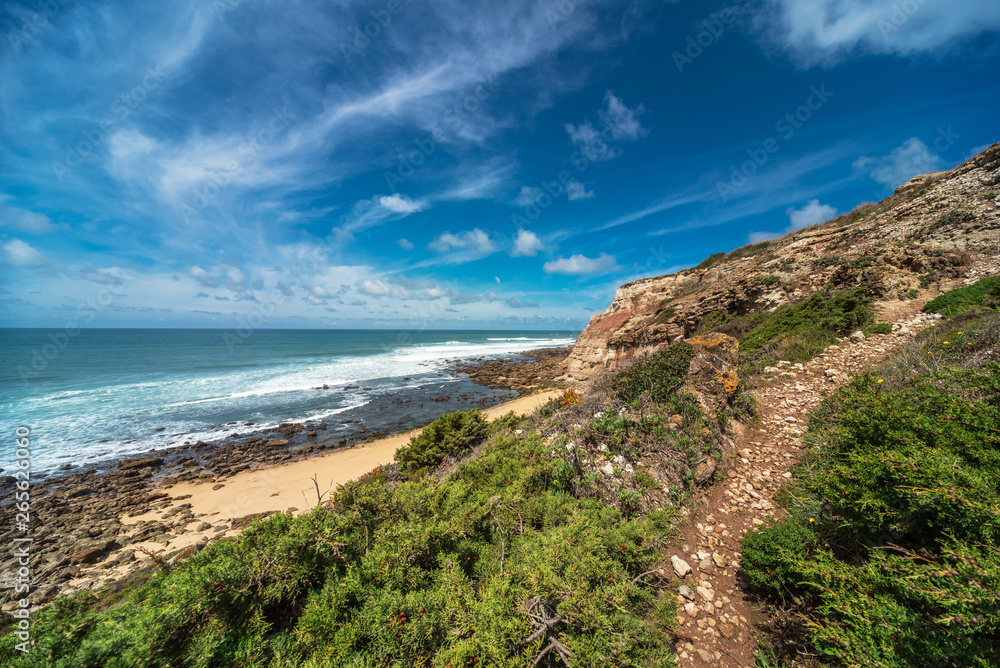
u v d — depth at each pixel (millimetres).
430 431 10609
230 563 3244
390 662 2674
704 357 6594
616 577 3172
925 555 2504
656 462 5121
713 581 3648
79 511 11938
